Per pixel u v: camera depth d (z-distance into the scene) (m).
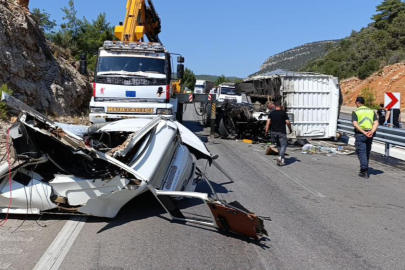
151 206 6.30
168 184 6.06
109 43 11.59
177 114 14.75
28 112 5.06
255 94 18.25
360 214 6.32
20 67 13.38
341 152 12.70
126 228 5.35
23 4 16.92
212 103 14.78
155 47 11.51
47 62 16.12
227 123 14.84
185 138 7.39
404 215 6.34
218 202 4.98
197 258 4.48
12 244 4.72
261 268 4.28
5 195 5.43
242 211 4.79
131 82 11.12
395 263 4.52
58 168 5.79
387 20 62.22
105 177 5.48
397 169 10.23
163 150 5.89
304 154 12.22
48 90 15.25
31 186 5.47
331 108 14.60
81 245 4.74
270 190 7.64
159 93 11.23
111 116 11.00
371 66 43.75
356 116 9.14
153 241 4.93
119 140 7.34
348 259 4.59
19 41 14.19
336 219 6.03
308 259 4.55
